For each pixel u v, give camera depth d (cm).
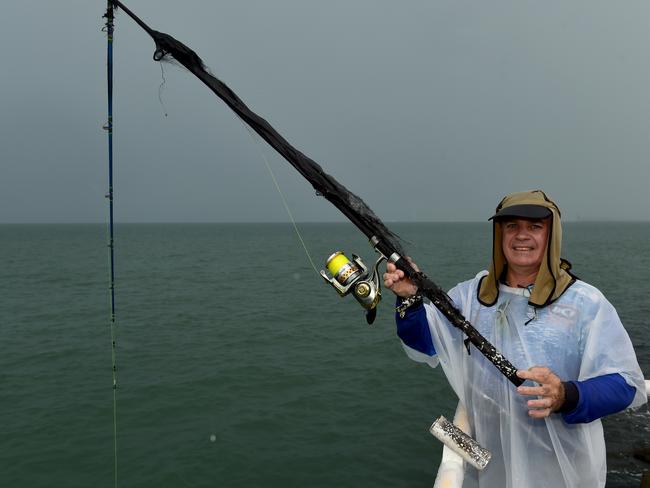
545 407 174
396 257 214
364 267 226
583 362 189
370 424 886
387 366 1227
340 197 220
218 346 1444
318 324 1759
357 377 1144
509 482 205
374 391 1052
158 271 3703
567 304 196
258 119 226
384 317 1873
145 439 834
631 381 181
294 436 842
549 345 195
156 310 2047
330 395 1029
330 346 1439
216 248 6969
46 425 884
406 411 942
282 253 5912
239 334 1603
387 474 725
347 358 1306
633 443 680
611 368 183
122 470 739
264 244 8100
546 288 199
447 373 227
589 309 193
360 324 1753
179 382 1112
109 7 232
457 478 221
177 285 2875
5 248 6738
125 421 904
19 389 1069
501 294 214
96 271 3669
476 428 219
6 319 1853
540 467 199
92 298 2367
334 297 2416
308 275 3453
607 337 188
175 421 904
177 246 7481
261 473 730
